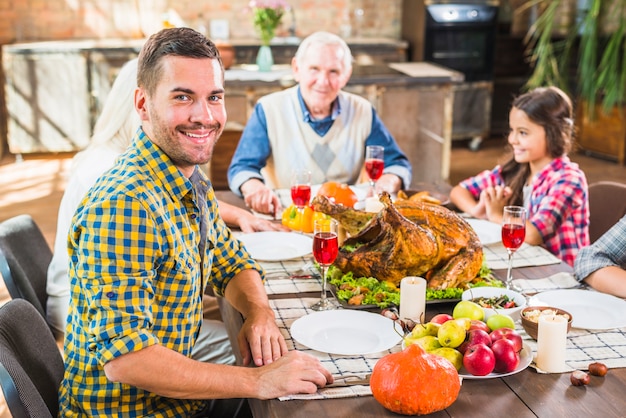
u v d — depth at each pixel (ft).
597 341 5.38
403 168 10.04
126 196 4.67
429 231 6.11
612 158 21.77
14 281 6.65
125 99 6.85
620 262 6.51
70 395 5.16
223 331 7.63
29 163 21.01
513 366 4.82
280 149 10.12
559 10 23.21
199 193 5.48
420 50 23.12
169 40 4.81
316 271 6.83
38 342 5.55
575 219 8.33
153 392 4.74
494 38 23.12
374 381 4.48
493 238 7.72
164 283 4.95
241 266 6.18
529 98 8.43
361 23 24.45
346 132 10.17
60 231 7.06
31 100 20.76
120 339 4.60
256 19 17.63
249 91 16.67
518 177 8.82
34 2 22.36
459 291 6.04
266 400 4.69
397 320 5.57
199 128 4.89
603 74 18.74
